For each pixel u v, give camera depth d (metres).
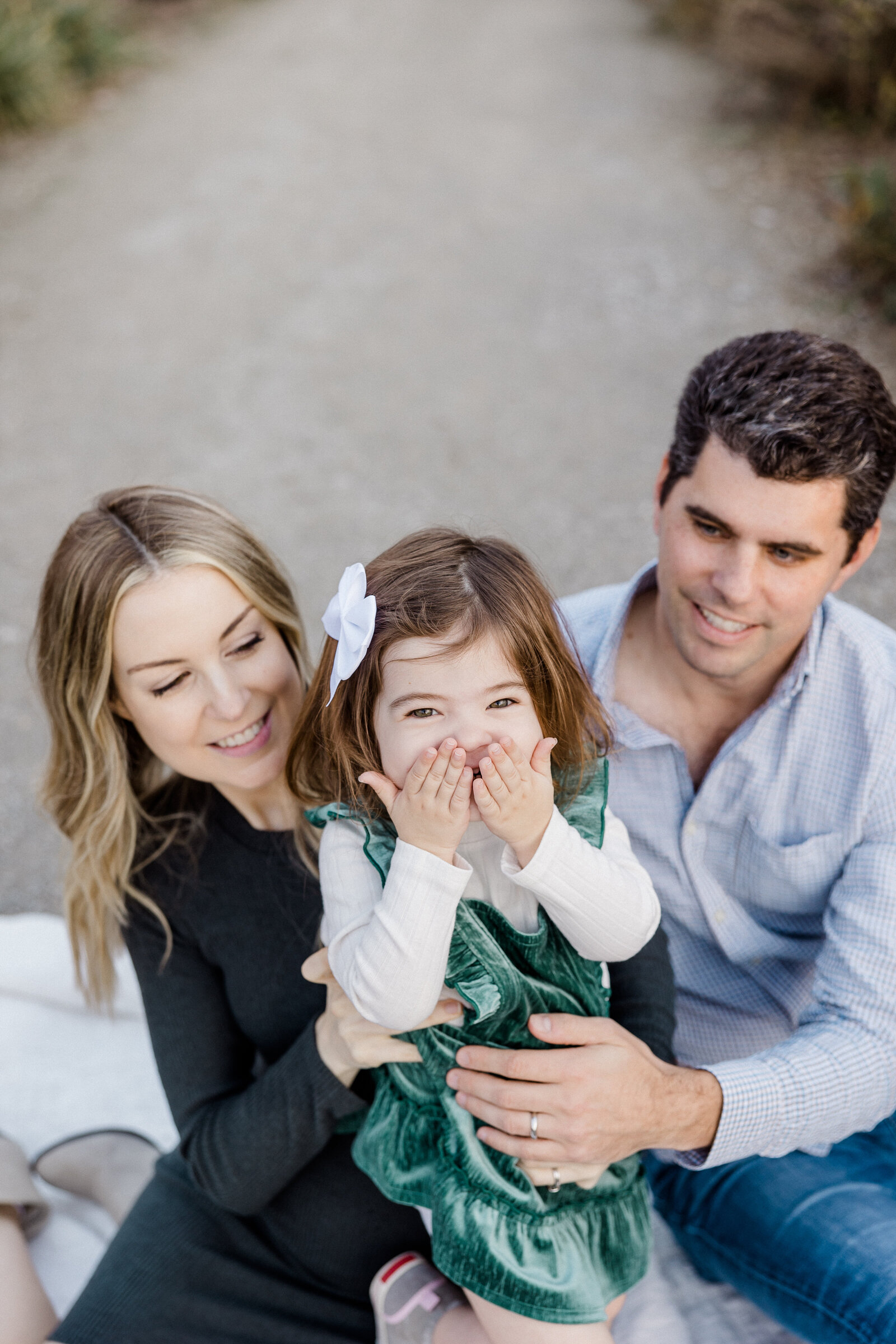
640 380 5.21
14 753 3.80
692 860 1.94
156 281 6.62
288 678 1.81
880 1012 1.71
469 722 1.47
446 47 9.99
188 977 1.87
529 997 1.55
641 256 6.07
